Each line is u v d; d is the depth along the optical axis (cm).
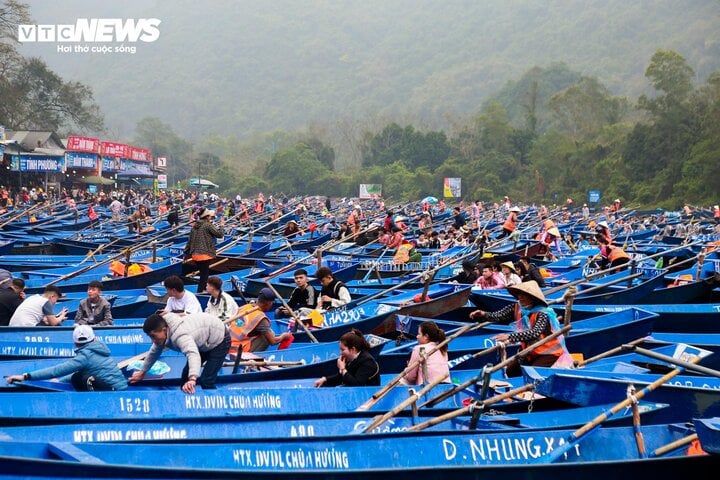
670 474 750
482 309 1662
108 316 1345
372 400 937
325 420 893
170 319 932
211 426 860
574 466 723
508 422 916
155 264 2306
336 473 676
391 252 2864
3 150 5688
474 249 2619
